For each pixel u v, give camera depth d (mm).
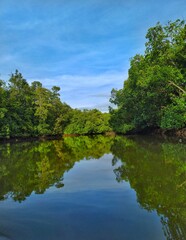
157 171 13227
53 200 9203
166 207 8008
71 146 33594
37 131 60469
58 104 71562
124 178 12195
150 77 28109
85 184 11422
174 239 5965
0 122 46281
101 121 83625
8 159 21078
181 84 28875
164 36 28922
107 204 8555
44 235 6367
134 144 30062
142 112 40594
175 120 28656
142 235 6219
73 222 7121
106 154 21922
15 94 57594
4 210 8273
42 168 16156
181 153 19047
